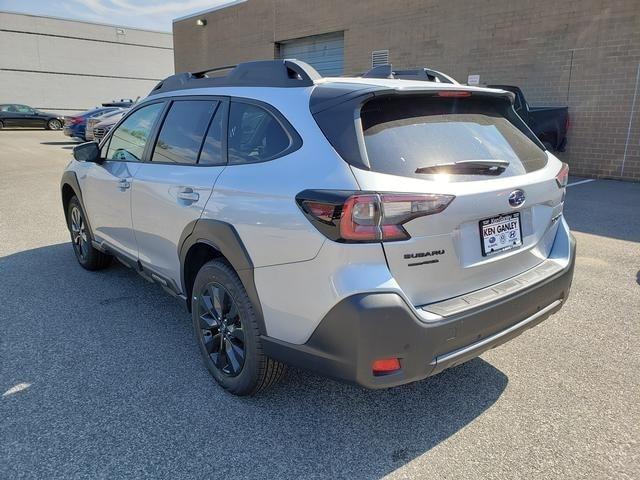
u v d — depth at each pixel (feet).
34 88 119.34
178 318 12.82
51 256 17.95
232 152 9.29
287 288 7.70
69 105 125.18
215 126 9.89
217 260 9.32
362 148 7.33
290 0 59.52
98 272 16.24
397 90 7.82
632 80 34.71
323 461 7.77
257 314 8.35
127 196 12.13
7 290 14.61
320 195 7.16
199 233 9.34
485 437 8.35
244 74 9.93
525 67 40.04
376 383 7.13
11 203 27.68
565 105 38.19
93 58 127.24
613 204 27.30
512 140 9.44
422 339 7.13
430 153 7.80
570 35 37.14
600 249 18.93
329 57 57.41
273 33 62.90
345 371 7.20
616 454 7.91
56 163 46.62
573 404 9.25
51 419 8.63
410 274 7.25
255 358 8.55
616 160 36.37
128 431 8.36
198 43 74.79
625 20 34.40
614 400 9.37
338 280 7.00
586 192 31.22
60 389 9.55
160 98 12.00
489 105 9.72
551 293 9.05
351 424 8.68
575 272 16.37
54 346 11.26
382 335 6.92
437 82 9.93
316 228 7.20
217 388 9.65
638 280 15.64
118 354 10.94
